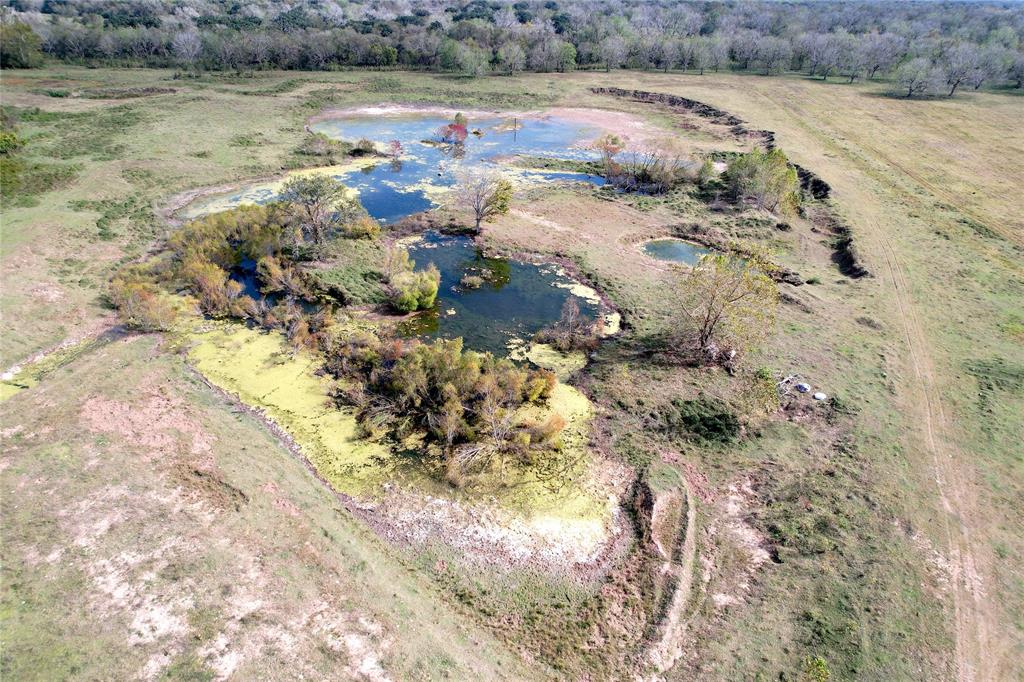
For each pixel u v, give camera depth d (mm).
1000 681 19141
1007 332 37406
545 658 20438
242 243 44344
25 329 34875
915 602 21484
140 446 26781
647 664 20297
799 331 37125
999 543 23797
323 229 46531
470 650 20219
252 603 20281
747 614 21672
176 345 35250
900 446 28422
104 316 37406
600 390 32469
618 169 62000
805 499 25984
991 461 27656
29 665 17812
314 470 27312
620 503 26312
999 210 54844
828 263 47438
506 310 40156
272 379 32750
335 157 67312
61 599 19812
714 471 27781
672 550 24031
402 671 18891
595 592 22625
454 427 28109
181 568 21109
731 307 32969
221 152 66375
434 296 39750
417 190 59844
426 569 23203
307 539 23000
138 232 48031
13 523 22438
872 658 19797
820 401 31047
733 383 32500
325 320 37156
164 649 18609
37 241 43438
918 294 41812
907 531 24219
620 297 41312
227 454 26938
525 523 25188
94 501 23672
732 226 53000
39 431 27375
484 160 69562
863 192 58594
